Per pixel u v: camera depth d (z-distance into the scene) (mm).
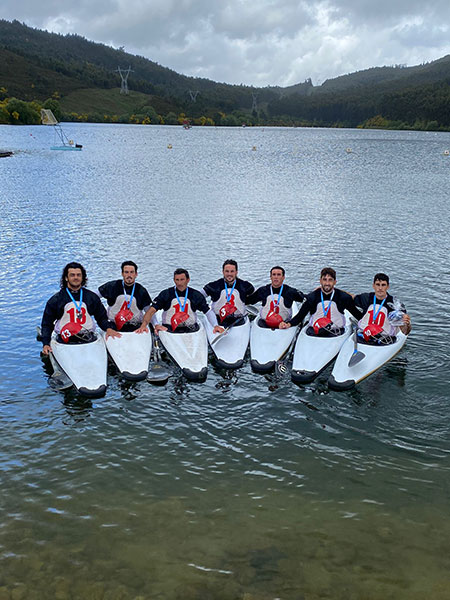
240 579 4641
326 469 6250
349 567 4770
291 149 80062
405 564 4805
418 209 24625
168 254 16062
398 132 193875
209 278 13812
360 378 8336
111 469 6219
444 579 4641
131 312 9469
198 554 4918
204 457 6492
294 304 11562
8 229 18875
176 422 7305
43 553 4914
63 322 8891
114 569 4738
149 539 5105
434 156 64375
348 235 18844
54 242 17156
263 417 7457
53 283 13055
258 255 16094
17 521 5328
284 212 23531
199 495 5766
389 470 6227
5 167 42312
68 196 27203
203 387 8328
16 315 10953
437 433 7039
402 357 9219
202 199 27234
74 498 5695
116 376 8625
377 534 5184
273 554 4926
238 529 5246
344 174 41594
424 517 5426
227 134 151250
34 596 4441
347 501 5676
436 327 10477
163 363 8836
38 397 7875
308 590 4535
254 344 9414
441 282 13445
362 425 7242
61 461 6359
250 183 34844
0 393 7953
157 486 5918
